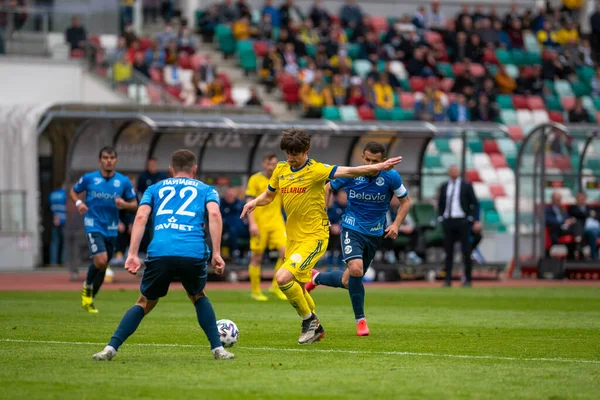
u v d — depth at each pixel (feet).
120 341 87.51
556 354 94.22
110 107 280.92
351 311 144.56
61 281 222.07
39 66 304.50
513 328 119.14
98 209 142.31
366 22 373.81
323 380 77.05
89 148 226.99
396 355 92.73
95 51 309.01
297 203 102.53
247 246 227.40
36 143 269.03
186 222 84.79
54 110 275.59
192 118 230.48
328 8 403.75
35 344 100.01
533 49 407.23
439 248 240.94
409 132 234.17
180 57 336.90
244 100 333.01
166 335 108.78
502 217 294.25
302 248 102.06
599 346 100.89
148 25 361.30
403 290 197.77
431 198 248.93
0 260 265.75
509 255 254.47
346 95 334.85
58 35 308.60
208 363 86.02
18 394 70.54
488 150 307.78
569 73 395.14
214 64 351.67
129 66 305.32
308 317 102.06
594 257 245.86
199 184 86.84
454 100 341.00
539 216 245.65
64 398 69.05
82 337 106.63
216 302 161.68
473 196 207.82
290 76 338.54
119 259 221.25
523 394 71.36
